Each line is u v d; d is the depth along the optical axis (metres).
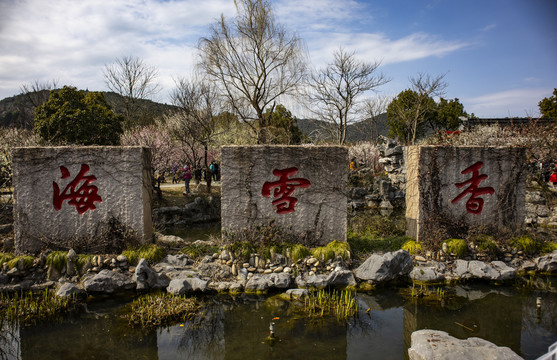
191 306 5.58
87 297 5.95
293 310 5.63
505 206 7.68
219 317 5.44
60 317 5.43
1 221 8.66
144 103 29.62
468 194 7.56
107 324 5.23
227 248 6.81
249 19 17.59
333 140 28.72
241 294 6.16
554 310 5.66
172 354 4.52
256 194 6.99
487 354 3.86
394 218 12.28
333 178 7.12
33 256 6.56
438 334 4.33
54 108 13.15
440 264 6.93
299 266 6.64
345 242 7.17
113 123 14.20
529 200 11.77
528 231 7.97
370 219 9.66
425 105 30.84
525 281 6.75
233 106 18.22
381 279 6.24
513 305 5.83
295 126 29.03
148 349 4.64
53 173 6.71
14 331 5.07
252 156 6.95
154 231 8.32
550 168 13.59
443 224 7.45
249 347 4.66
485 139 14.30
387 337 4.90
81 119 13.02
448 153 7.43
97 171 6.77
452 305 5.83
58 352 4.58
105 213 6.82
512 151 7.66
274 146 6.98
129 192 6.81
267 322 5.29
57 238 6.75
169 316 5.33
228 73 17.92
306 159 7.04
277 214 7.05
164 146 18.22
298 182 7.06
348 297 6.05
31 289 6.13
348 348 4.64
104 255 6.55
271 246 6.81
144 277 6.16
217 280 6.39
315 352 4.55
